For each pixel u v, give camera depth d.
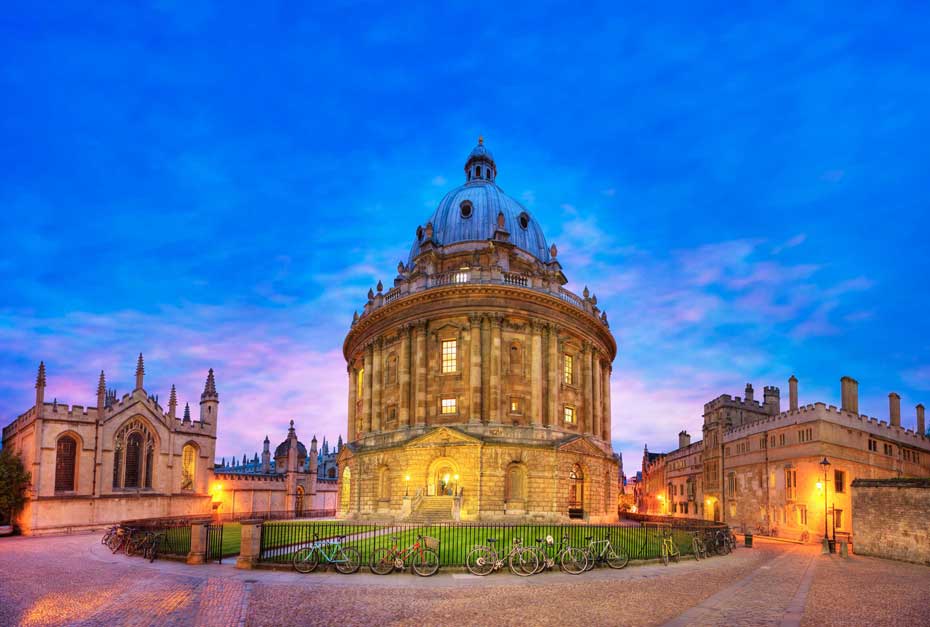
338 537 37.59
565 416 66.50
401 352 65.69
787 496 71.38
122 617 20.41
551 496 59.50
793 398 78.31
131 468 75.81
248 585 26.03
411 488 59.53
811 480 66.88
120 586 26.09
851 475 68.12
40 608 21.86
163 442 78.88
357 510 66.38
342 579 27.66
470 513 56.47
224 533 49.97
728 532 45.69
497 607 21.94
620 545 37.22
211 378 86.75
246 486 89.81
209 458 84.38
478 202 77.25
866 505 46.44
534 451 59.50
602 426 75.25
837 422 68.25
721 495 88.50
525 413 62.47
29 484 66.88
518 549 30.16
